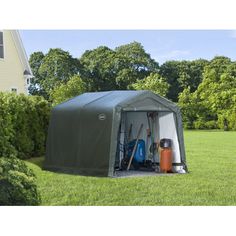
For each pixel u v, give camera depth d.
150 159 13.90
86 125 12.38
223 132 40.34
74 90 42.34
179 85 52.50
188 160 17.23
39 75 50.69
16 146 14.37
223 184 11.44
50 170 13.06
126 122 14.44
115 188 10.60
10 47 23.08
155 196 9.84
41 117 15.59
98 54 53.12
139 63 52.78
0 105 13.39
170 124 13.34
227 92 46.53
